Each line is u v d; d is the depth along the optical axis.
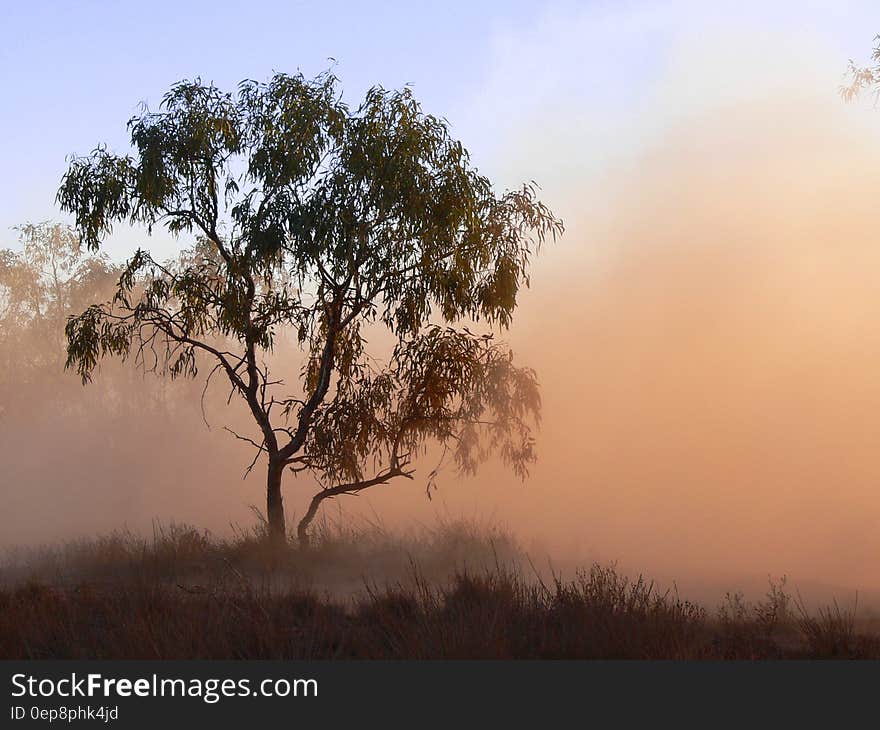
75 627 9.12
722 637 9.35
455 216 16.23
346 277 16.34
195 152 16.55
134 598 10.04
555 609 9.62
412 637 8.48
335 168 16.45
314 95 16.66
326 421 16.83
